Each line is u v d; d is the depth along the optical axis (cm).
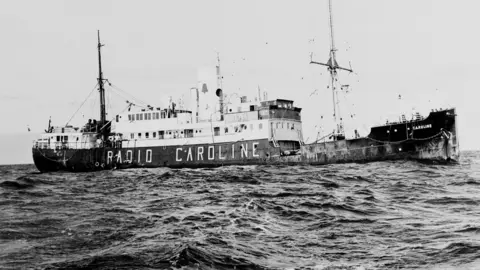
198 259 2119
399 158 7019
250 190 4750
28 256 2283
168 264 2070
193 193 4734
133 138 9112
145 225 3005
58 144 9544
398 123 7000
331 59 8162
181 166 8538
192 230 2783
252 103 8231
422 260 2083
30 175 8550
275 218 3138
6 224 3047
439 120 6762
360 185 4959
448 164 6881
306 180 5559
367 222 2934
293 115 8438
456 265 1988
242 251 2286
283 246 2395
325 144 7512
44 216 3375
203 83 8956
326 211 3338
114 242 2545
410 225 2786
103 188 5666
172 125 8800
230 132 8262
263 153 7956
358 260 2131
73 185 6162
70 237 2673
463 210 3262
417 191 4366
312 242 2470
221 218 3141
